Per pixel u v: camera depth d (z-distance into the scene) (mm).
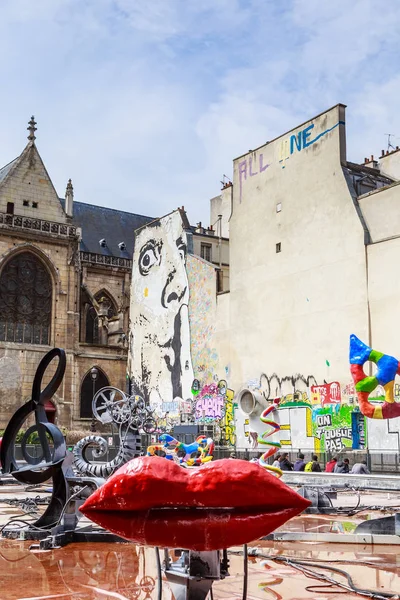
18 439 55625
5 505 19359
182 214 52750
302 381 39875
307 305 40125
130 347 56906
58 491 12375
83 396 65062
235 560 10164
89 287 74875
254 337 43781
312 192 40656
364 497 21781
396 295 35125
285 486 4172
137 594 7773
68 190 68500
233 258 46438
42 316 64375
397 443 34000
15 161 65688
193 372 48938
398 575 9117
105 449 15836
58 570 9250
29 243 64062
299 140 42031
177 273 52125
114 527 4250
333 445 37250
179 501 4121
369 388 14078
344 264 38062
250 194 45625
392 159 46469
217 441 45375
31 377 62250
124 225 83812
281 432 40531
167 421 51000
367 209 37656
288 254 41906
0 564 9727
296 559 10141
